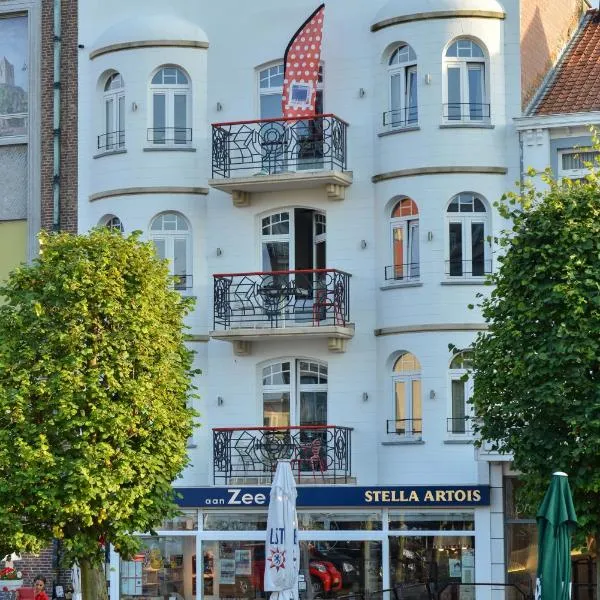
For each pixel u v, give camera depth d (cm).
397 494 3741
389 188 3856
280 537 3195
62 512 3095
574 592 3644
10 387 3144
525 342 3031
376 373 3862
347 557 3797
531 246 3053
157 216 4022
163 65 4031
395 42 3866
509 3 3847
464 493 3700
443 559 3741
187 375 3347
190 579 3881
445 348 3772
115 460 3141
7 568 3888
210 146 4019
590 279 2980
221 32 4041
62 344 3166
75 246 3256
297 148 3909
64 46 4138
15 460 3109
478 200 3816
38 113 4150
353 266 3897
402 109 3878
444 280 3784
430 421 3772
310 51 3888
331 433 3850
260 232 3991
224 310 3919
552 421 3006
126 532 3166
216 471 3903
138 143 4012
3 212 4169
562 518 2759
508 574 3700
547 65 4003
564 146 3772
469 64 3844
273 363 3959
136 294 3231
